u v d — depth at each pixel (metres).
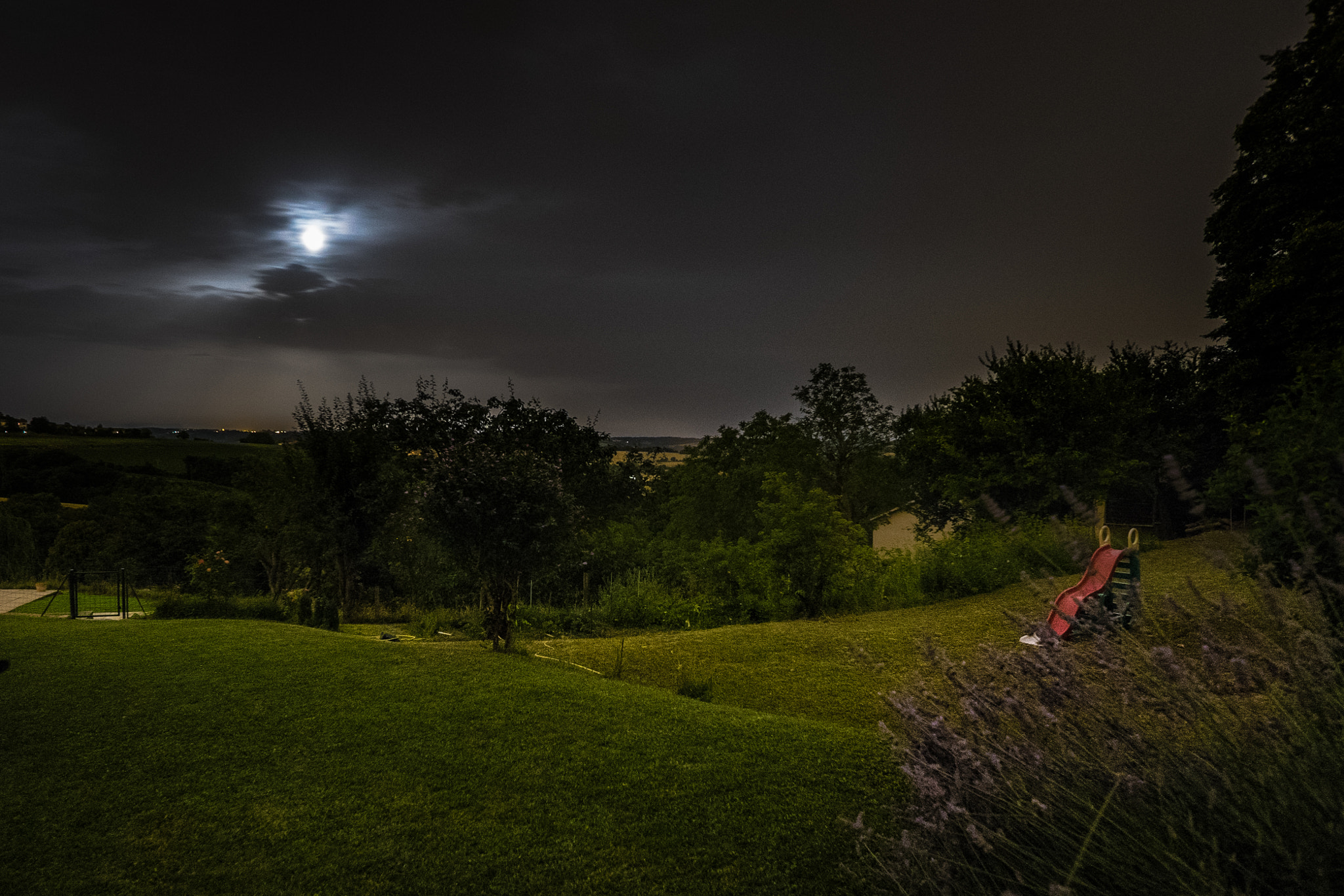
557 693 5.98
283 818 3.83
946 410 21.34
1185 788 2.08
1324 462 5.00
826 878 3.06
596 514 18.77
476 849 3.46
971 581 12.30
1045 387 18.34
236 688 6.19
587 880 3.17
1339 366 6.07
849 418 35.16
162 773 4.44
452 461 8.66
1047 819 2.17
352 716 5.43
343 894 3.13
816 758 4.38
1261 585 2.39
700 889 3.05
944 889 2.31
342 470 17.20
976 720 2.50
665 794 3.97
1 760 4.67
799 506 12.74
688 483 36.56
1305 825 1.81
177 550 34.94
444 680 6.42
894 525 36.16
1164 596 2.77
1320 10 15.60
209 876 3.30
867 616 10.73
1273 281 15.61
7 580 22.05
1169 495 22.48
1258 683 2.17
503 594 8.55
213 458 68.12
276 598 15.98
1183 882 1.76
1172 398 24.09
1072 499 3.17
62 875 3.33
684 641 9.38
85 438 86.88
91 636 8.50
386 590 18.39
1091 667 2.55
